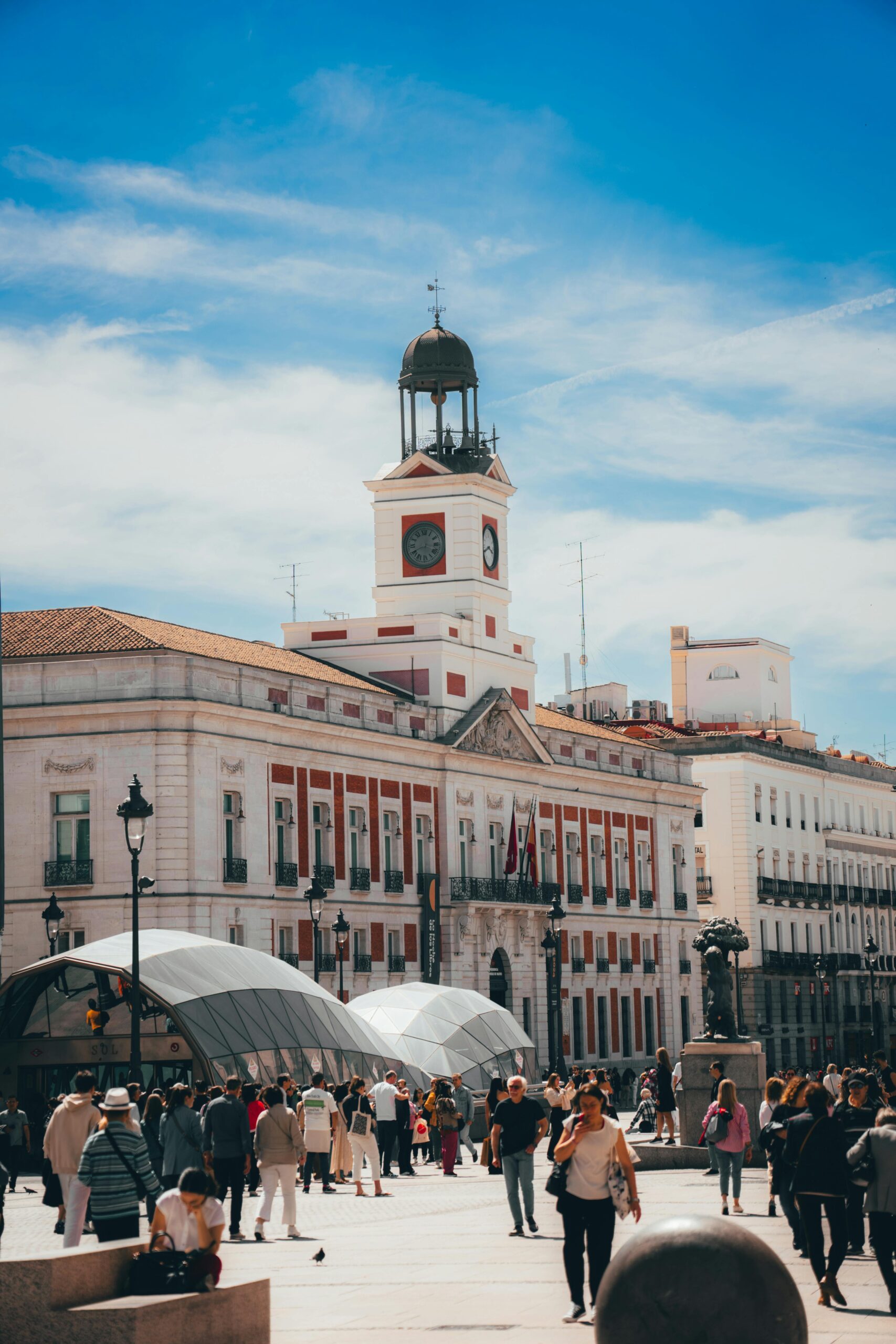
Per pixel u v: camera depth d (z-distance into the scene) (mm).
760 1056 33375
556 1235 24062
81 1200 19359
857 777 116250
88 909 57062
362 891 66375
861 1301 17562
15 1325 13766
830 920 109750
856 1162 17109
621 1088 73125
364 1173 40375
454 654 74812
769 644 120688
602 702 113750
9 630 60812
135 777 35781
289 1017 45875
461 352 79812
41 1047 46906
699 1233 11953
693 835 94812
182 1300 14062
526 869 78125
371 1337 15867
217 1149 24656
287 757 62531
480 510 78500
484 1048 54719
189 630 67188
